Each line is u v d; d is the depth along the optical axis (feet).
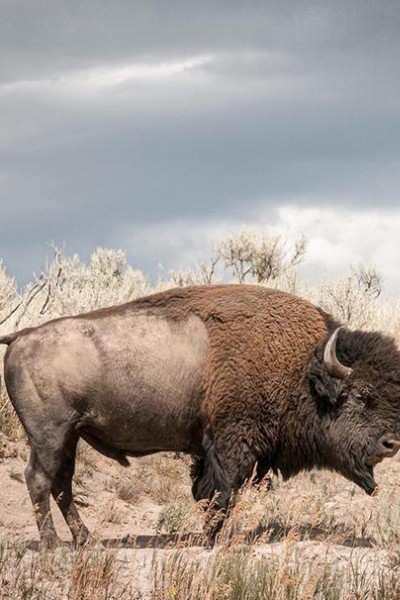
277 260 212.02
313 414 79.77
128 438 81.15
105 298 151.12
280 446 80.69
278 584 63.10
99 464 110.42
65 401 79.15
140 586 66.08
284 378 79.00
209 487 78.64
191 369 79.15
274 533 81.20
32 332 80.84
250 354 78.54
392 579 65.36
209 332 79.36
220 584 61.52
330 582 64.95
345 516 89.45
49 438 79.15
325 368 78.33
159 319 80.33
